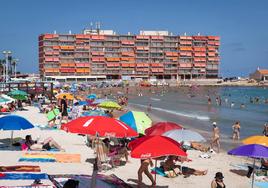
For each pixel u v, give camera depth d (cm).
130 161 1831
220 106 7600
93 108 4444
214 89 17075
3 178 1326
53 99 5562
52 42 17950
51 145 1956
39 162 1655
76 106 4353
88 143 2136
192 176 1647
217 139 2542
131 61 19088
